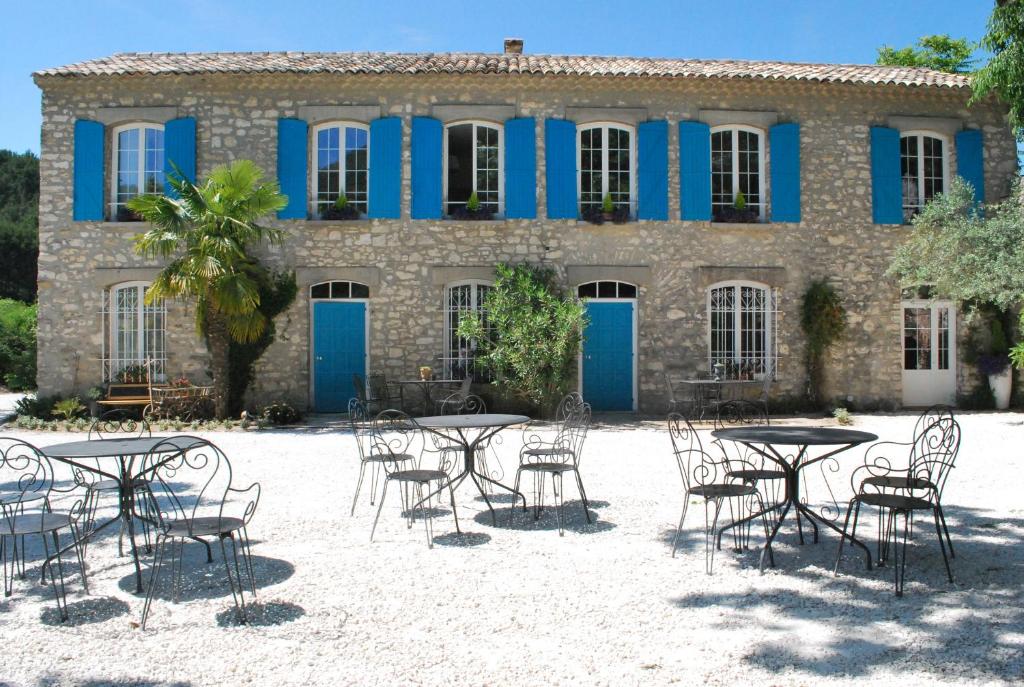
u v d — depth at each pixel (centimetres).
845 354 1381
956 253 1256
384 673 347
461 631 394
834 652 366
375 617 414
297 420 1244
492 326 1326
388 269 1343
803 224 1379
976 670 345
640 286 1359
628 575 482
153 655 369
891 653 364
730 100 1375
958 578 471
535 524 609
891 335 1391
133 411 1214
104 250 1323
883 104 1397
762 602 434
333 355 1348
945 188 1422
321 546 550
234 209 1184
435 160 1343
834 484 765
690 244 1362
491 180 1372
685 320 1360
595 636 387
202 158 1334
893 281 1393
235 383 1318
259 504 678
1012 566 492
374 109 1344
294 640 385
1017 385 1405
